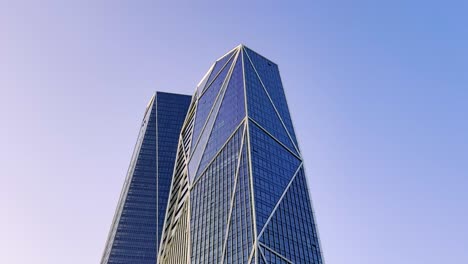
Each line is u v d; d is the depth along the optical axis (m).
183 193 175.38
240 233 133.00
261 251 126.00
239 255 127.75
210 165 164.00
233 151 159.12
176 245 161.50
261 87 184.88
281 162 159.25
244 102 171.50
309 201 153.75
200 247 139.50
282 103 186.75
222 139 168.12
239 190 145.12
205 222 145.88
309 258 136.00
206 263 133.38
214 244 136.38
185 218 159.38
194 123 197.38
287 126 177.12
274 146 162.88
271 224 135.50
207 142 175.38
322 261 138.50
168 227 183.12
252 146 155.38
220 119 178.38
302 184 158.50
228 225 137.88
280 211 141.50
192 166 175.50
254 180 144.50
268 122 170.38
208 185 157.62
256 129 162.88
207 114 191.12
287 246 133.38
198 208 153.38
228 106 179.38
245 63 191.25
